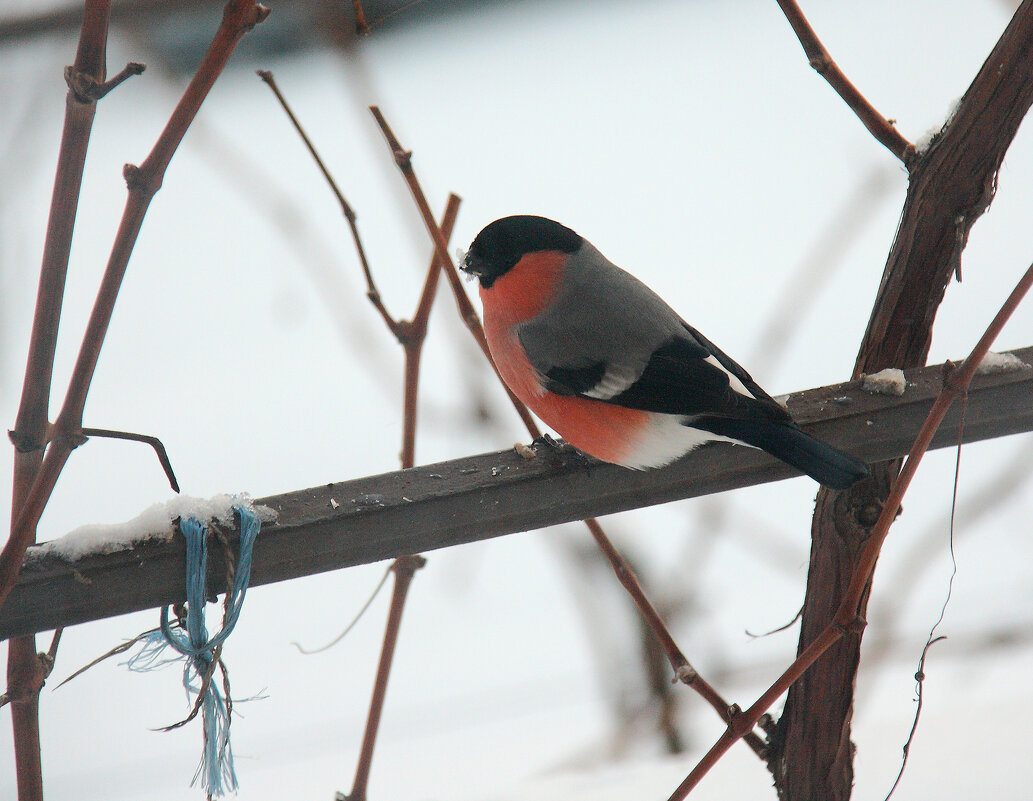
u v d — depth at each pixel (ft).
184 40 57.06
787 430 16.89
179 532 15.34
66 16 52.47
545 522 17.24
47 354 13.65
